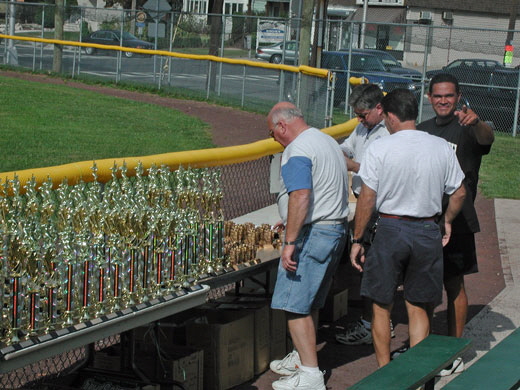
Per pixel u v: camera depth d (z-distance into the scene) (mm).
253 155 5656
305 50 21312
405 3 54469
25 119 17719
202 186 5043
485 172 15195
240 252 5258
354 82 13141
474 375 3531
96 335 4027
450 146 5277
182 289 4695
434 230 5055
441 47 23938
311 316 5199
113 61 26859
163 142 15914
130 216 4301
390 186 4984
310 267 4965
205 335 5148
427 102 21875
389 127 5203
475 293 7656
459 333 5773
